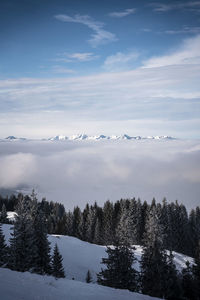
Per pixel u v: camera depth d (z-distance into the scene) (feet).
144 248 86.17
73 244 177.06
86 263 150.41
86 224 257.75
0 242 100.07
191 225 273.33
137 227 223.71
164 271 79.66
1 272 52.75
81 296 47.21
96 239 240.53
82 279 129.18
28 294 42.73
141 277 83.20
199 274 87.56
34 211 104.63
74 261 149.28
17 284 46.62
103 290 53.52
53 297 43.80
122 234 85.56
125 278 80.23
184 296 82.89
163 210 225.97
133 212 239.30
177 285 79.41
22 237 89.92
